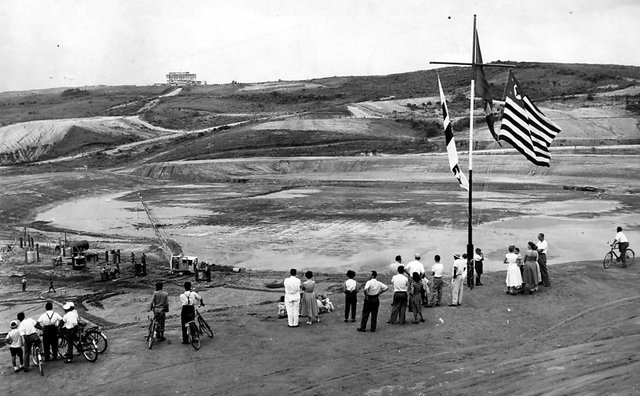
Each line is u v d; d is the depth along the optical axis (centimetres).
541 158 2412
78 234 4956
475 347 1582
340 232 4650
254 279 3253
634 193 6406
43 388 1438
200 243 4406
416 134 12300
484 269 3338
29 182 7769
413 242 4191
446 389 1247
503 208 5594
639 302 1992
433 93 18800
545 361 1371
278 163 9581
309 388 1329
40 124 13312
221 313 2122
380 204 6072
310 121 13000
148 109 18450
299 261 3750
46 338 1617
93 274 3422
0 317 2570
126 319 2484
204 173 9369
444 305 2048
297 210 5822
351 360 1509
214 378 1426
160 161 10794
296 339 1708
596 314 1870
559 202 5909
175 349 1659
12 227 5400
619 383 1155
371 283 1744
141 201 6812
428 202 6116
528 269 2139
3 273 3466
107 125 14062
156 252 4141
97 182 8200
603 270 2514
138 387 1396
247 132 12281
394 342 1653
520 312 1923
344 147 10844
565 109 12675
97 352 1600
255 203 6400
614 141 10150
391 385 1307
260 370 1465
